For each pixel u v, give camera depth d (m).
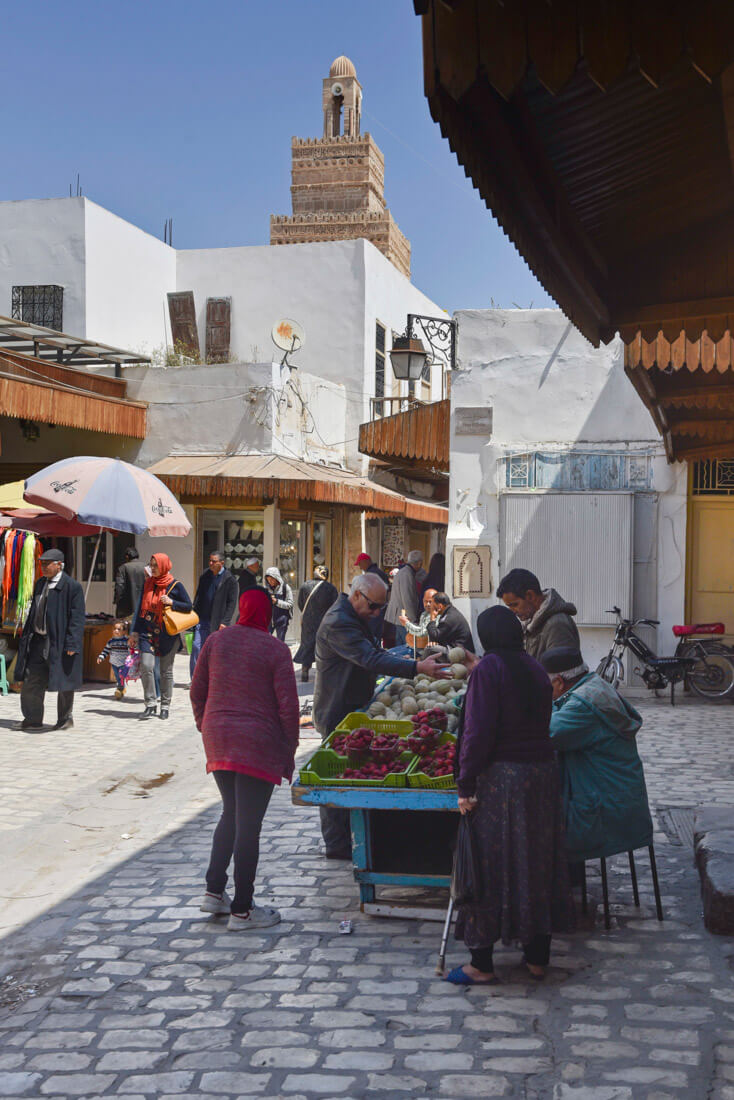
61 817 7.08
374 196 39.62
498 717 4.19
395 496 22.22
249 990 4.19
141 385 19.98
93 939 4.80
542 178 3.51
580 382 13.41
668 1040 3.68
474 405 13.72
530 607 5.87
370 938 4.80
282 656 5.14
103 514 12.01
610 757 4.84
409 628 9.92
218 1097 3.33
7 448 20.58
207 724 5.08
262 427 19.36
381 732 5.66
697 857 5.42
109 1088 3.40
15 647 13.05
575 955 4.53
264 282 25.19
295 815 7.12
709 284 4.62
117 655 12.62
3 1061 3.60
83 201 22.64
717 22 2.22
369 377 24.81
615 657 12.74
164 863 6.02
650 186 3.87
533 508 13.43
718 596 13.27
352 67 45.47
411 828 5.07
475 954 4.21
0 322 17.19
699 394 8.32
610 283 4.76
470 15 2.38
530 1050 3.62
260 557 19.44
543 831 4.19
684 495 13.09
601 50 2.27
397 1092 3.34
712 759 9.02
